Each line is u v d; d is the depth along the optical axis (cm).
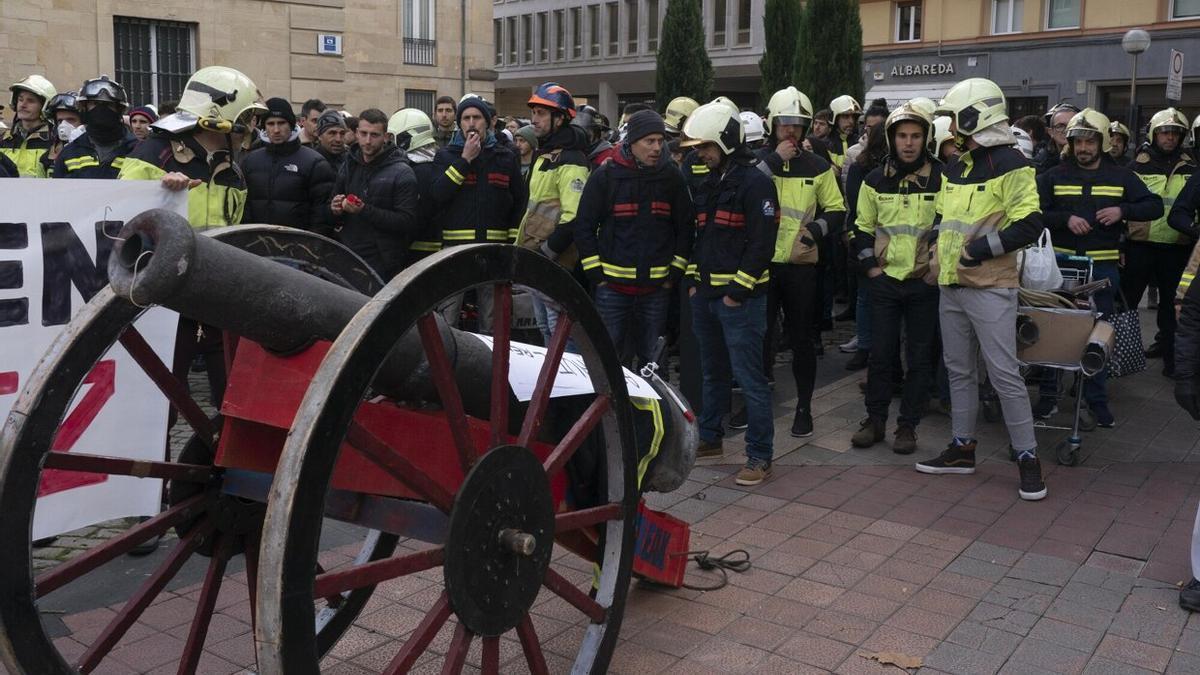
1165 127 871
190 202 533
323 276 348
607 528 343
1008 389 574
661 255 625
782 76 2236
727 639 408
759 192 580
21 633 272
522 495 300
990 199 570
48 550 493
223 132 535
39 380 275
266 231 324
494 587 292
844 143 1039
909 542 511
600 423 364
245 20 2064
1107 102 3038
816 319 936
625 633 412
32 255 438
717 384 645
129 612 307
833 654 396
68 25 1869
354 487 297
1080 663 389
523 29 5359
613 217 624
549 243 692
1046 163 939
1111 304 752
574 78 5116
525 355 360
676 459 410
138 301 237
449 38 3122
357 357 236
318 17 2152
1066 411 757
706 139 580
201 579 456
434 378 272
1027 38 3100
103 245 458
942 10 3262
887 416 691
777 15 2228
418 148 791
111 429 440
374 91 3000
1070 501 572
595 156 802
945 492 587
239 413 293
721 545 507
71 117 883
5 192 428
